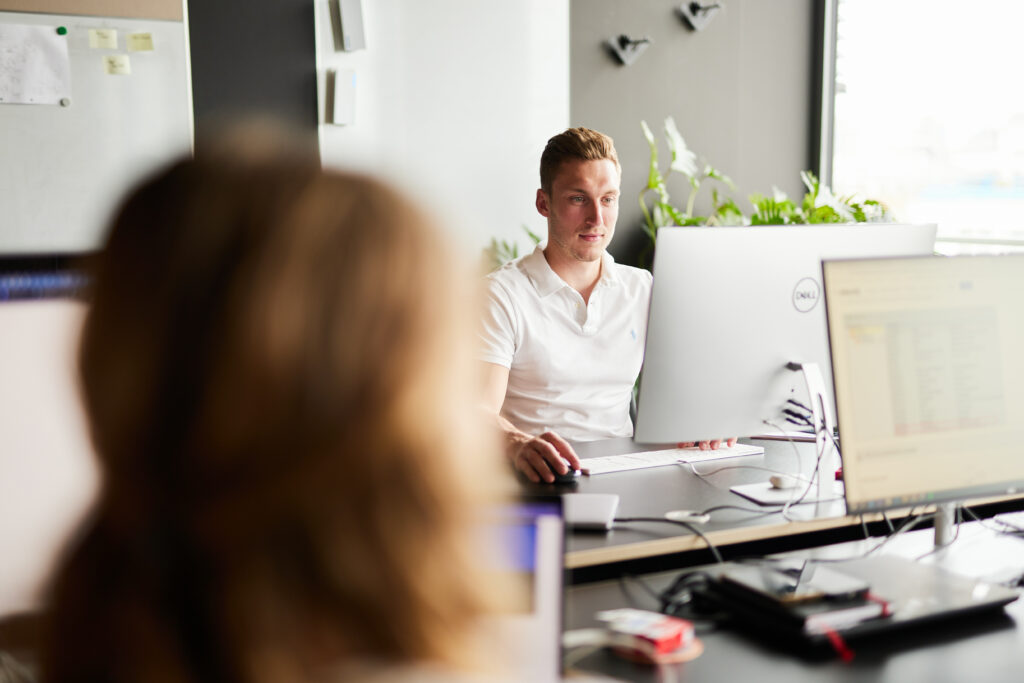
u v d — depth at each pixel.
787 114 4.26
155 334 0.42
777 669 1.07
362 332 0.42
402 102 3.40
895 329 1.28
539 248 2.31
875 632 1.16
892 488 1.28
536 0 3.57
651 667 1.08
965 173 3.57
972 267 1.33
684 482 1.70
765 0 4.12
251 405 0.41
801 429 1.69
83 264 0.46
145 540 0.45
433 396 0.44
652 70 3.92
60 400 0.64
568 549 1.33
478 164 3.54
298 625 0.43
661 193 3.78
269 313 0.41
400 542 0.43
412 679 0.43
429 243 0.46
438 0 3.41
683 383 1.60
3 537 0.63
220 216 0.44
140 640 0.44
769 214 3.65
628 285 2.30
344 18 3.26
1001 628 1.19
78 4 2.78
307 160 0.48
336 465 0.42
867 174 4.06
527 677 0.48
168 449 0.42
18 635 0.61
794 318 1.63
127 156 2.89
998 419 1.34
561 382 2.22
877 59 3.96
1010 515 1.66
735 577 1.24
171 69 2.92
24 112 2.76
